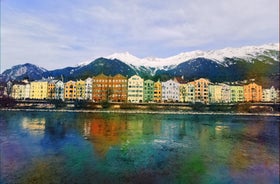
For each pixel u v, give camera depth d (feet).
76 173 50.19
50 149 67.97
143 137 85.87
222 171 53.67
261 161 60.13
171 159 60.85
